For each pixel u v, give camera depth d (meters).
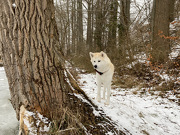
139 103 4.43
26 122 2.14
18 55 2.16
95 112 2.73
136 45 7.79
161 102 4.48
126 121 2.86
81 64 9.41
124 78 6.85
